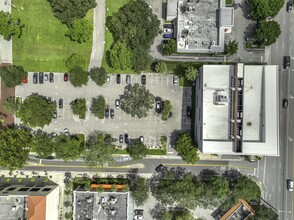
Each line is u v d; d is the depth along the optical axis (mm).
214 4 103438
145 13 100312
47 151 101688
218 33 103250
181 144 101750
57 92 108375
